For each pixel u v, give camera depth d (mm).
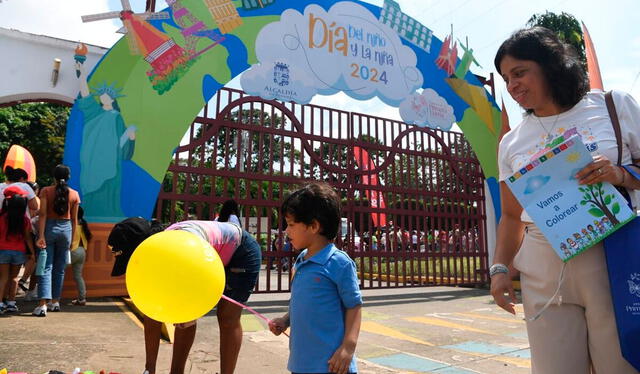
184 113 6266
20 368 2838
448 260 8930
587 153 1512
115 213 5809
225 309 2713
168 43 6262
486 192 9547
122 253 2520
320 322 1758
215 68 6543
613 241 1487
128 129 5949
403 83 8391
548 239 1554
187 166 6359
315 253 1901
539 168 1596
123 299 5836
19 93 5973
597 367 1571
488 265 9367
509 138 1912
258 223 6797
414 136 8688
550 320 1631
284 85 7070
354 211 7762
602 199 1497
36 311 4562
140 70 6105
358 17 8023
